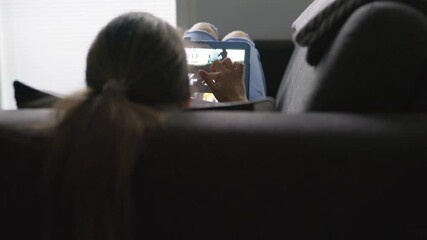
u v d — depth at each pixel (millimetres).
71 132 651
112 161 638
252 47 1661
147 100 733
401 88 761
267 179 651
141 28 757
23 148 669
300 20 1354
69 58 2619
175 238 691
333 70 780
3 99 2658
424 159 640
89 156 640
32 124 684
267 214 669
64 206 677
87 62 765
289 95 1419
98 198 656
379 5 771
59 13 2551
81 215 671
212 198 663
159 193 664
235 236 684
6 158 673
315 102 807
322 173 646
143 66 728
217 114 707
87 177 645
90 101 668
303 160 644
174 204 669
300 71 1300
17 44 2609
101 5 2527
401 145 642
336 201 658
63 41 2596
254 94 1565
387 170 643
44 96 910
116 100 666
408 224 666
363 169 644
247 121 676
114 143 638
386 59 748
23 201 687
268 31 2326
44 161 663
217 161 647
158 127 659
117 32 756
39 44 2605
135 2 2508
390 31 746
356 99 774
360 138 645
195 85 1286
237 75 1130
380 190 650
